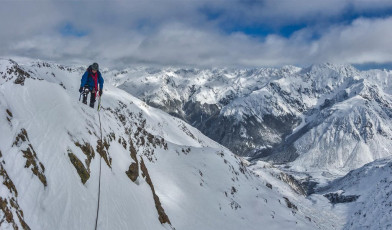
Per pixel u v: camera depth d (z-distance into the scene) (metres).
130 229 20.45
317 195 169.00
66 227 14.58
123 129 36.25
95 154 22.39
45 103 20.58
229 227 50.34
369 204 127.81
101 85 26.22
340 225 120.06
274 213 71.44
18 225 12.27
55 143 18.11
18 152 14.83
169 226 29.77
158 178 48.81
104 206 18.92
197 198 51.66
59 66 153.62
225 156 78.56
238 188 68.88
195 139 188.75
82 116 24.20
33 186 14.39
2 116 15.80
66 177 16.94
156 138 59.19
